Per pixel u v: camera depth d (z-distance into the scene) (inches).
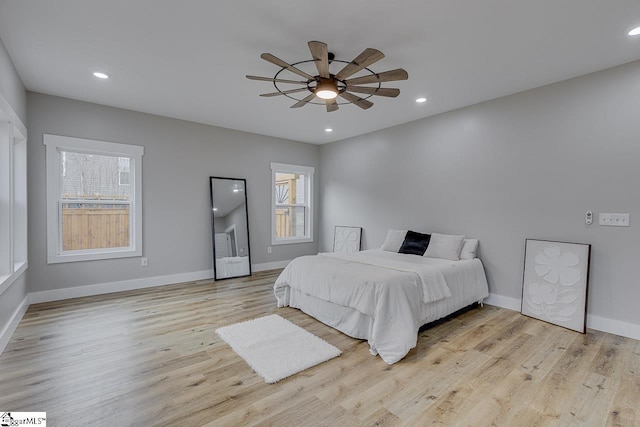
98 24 89.0
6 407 71.3
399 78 96.3
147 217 174.4
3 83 99.0
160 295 160.1
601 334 114.3
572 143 123.4
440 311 121.2
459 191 161.0
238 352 98.5
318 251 254.2
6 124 106.3
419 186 180.1
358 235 217.0
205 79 126.8
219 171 201.2
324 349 101.1
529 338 111.6
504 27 89.1
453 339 110.9
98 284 160.2
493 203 147.6
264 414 70.3
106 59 110.2
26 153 133.0
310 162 248.7
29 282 141.5
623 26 87.9
